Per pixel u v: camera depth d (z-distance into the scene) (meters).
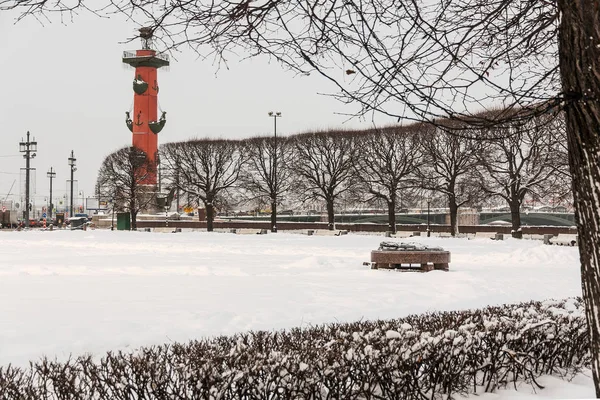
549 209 76.19
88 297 14.27
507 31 6.34
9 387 5.16
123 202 74.44
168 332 9.95
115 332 9.84
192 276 19.81
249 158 70.38
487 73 5.88
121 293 15.08
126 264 24.19
